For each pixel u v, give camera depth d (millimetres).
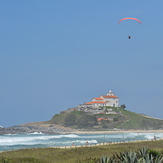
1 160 52656
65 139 170875
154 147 88500
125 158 38469
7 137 173250
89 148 82625
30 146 119688
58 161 56719
